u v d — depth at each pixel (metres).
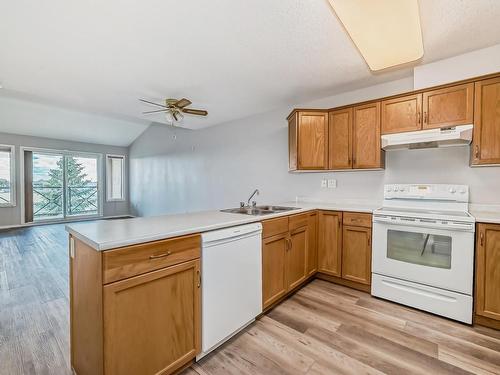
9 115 5.41
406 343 1.79
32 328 1.99
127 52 2.29
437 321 2.07
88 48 2.22
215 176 5.07
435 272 2.14
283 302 2.41
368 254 2.56
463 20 1.85
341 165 2.96
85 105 3.91
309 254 2.78
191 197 5.69
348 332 1.93
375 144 2.71
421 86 2.55
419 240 2.24
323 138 3.07
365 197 3.11
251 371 1.53
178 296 1.46
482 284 1.96
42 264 3.53
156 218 1.96
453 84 2.26
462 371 1.52
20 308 2.30
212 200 5.15
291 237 2.46
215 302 1.67
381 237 2.44
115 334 1.19
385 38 1.90
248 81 2.94
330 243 2.83
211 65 2.55
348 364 1.59
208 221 1.81
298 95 3.39
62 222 7.05
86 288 1.31
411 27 1.78
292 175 3.81
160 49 2.24
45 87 3.16
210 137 5.14
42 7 1.69
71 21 1.84
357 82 2.96
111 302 1.17
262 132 4.20
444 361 1.61
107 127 6.79
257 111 4.13
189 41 2.12
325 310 2.26
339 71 2.68
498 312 1.90
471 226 1.96
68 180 7.28
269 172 4.11
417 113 2.45
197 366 1.57
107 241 1.18
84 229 1.47
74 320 1.49
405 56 2.16
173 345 1.44
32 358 1.65
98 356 1.20
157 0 1.63
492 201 2.35
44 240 4.93
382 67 2.36
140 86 3.11
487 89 2.12
